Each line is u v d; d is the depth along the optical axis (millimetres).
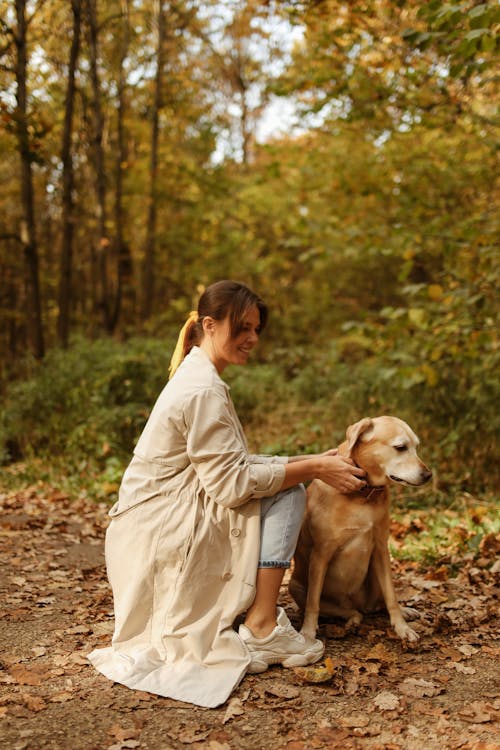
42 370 9719
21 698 2645
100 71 15875
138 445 3148
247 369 12062
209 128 17047
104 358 9945
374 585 3523
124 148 18906
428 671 2967
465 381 7871
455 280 7469
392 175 8789
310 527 3340
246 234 18672
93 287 17812
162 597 2926
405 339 7668
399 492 6578
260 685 2770
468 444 7273
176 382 3084
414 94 7012
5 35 10109
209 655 2838
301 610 3598
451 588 4094
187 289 21031
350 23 6816
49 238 20156
